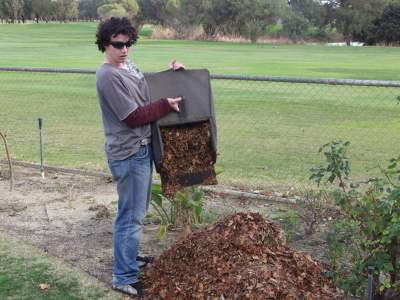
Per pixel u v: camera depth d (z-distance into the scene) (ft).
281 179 27.20
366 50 183.11
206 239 14.98
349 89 67.10
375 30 238.89
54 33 283.59
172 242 18.60
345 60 131.95
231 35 249.34
